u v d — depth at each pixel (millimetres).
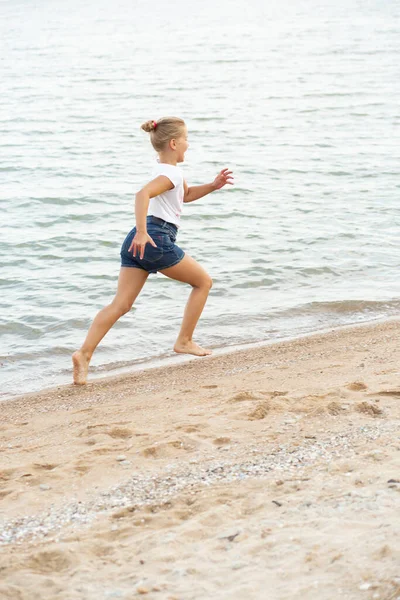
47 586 3199
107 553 3492
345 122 24859
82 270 11023
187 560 3307
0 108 29484
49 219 13930
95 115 27547
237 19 82688
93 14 98812
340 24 70812
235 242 12195
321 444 4660
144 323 8836
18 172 18219
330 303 9359
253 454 4609
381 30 63156
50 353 8164
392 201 14648
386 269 10711
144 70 42000
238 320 8945
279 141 21859
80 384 6828
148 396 6316
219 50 52281
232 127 24469
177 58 48219
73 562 3402
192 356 7840
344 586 2922
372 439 4633
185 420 5371
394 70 38875
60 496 4211
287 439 4816
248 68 41969
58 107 29641
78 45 58281
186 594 3033
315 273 10648
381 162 18344
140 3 124500
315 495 3854
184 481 4277
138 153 20562
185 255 6328
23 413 6246
